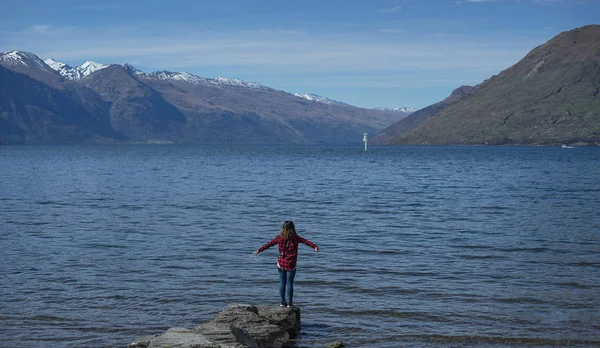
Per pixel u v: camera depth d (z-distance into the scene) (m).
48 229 27.34
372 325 13.33
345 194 47.28
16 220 30.45
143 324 13.33
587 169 91.31
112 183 58.81
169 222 30.00
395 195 46.41
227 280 17.23
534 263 19.62
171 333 10.49
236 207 37.31
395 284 16.80
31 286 16.42
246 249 22.30
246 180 64.44
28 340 12.34
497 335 12.64
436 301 15.10
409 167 100.50
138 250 21.98
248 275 17.88
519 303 14.91
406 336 12.62
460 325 13.29
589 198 43.25
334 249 22.28
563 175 74.75
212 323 11.48
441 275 17.89
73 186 54.56
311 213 34.25
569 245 22.97
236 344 10.32
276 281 17.14
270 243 13.54
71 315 13.92
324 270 18.55
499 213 34.03
